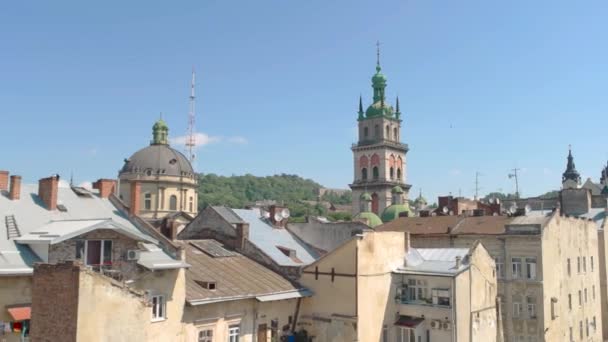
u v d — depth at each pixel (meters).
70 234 27.95
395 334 41.06
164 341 29.75
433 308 39.78
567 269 55.25
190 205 120.75
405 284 41.75
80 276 24.06
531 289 50.22
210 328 33.06
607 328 63.62
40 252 28.45
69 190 37.34
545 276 50.00
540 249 50.09
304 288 40.38
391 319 41.00
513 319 51.09
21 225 30.88
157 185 115.12
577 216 64.94
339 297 38.91
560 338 51.75
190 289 33.03
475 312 41.69
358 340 37.53
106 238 29.36
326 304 39.50
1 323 26.08
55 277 24.59
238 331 35.16
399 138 160.62
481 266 43.28
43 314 24.62
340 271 39.09
